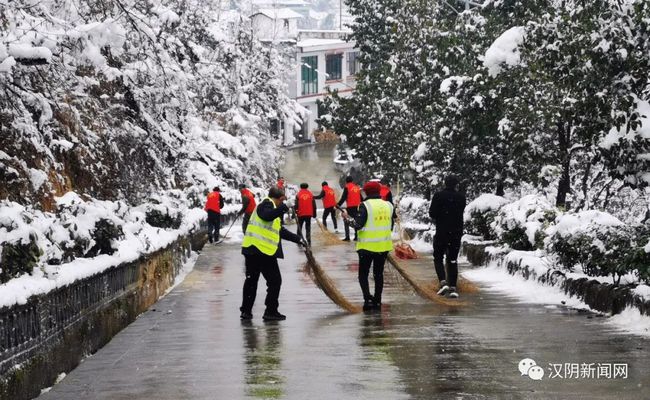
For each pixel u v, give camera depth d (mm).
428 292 15758
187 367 10141
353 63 99188
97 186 18734
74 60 13359
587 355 10297
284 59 73250
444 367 9812
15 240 9641
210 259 26016
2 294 8367
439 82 29344
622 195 26250
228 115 48000
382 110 39781
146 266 15977
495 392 8625
